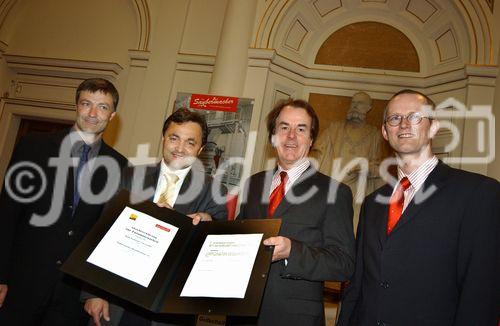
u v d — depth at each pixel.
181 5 5.16
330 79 4.88
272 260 1.58
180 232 1.76
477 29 4.36
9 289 1.95
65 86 5.39
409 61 4.78
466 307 1.48
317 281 1.74
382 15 4.93
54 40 5.58
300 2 4.87
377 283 1.70
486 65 4.20
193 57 4.95
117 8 5.46
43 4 5.72
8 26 5.69
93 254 1.63
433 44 4.73
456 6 4.48
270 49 4.63
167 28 5.11
